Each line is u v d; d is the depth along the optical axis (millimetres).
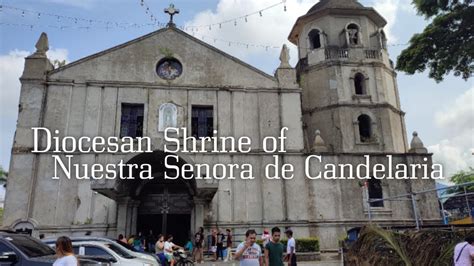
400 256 9352
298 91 25812
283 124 24938
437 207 24422
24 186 21219
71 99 23328
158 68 25062
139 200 22375
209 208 22500
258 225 22594
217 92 25031
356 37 29594
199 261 19156
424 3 16703
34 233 20531
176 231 23562
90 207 21469
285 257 16328
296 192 23578
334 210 23609
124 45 24969
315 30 30219
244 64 25922
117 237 20625
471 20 15992
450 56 16578
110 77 24203
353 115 27141
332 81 27906
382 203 24422
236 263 18578
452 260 9156
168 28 25906
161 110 24016
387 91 28281
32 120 22438
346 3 30109
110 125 23172
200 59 25594
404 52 18016
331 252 22547
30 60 23625
